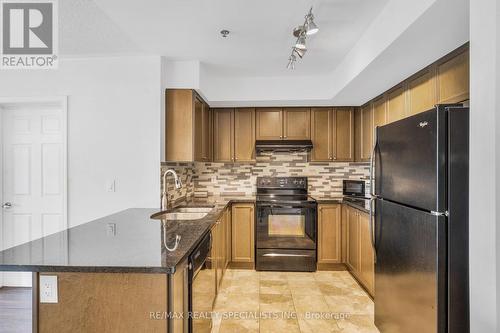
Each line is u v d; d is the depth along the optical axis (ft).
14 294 9.28
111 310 3.94
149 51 8.48
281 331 7.04
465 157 4.43
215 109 12.28
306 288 9.52
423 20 5.00
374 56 6.75
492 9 3.76
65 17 6.54
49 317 3.97
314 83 10.97
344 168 12.95
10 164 9.69
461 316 4.43
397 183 5.77
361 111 11.76
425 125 4.79
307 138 12.16
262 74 10.75
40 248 4.54
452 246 4.44
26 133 9.64
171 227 6.03
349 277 10.46
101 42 7.83
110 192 8.80
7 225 9.70
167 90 9.25
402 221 5.55
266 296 8.91
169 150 9.21
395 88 8.93
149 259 4.02
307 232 11.05
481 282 4.00
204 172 13.10
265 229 11.12
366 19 6.66
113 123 8.84
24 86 8.93
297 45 6.70
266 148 11.80
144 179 8.77
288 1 5.91
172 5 6.02
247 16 6.50
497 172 3.74
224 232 10.23
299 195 12.57
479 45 3.97
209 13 6.35
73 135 8.86
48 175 9.62
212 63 9.52
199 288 5.36
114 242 4.89
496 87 3.72
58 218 9.60
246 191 13.11
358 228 9.68
